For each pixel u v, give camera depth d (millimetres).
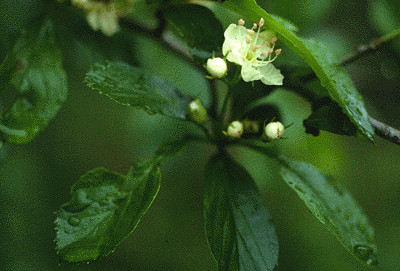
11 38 430
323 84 405
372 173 749
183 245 825
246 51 414
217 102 440
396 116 489
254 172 502
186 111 425
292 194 747
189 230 833
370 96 492
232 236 410
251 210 415
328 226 416
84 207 406
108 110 821
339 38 487
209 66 414
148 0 428
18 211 755
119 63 422
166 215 839
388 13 465
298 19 471
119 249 822
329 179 429
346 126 416
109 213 406
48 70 429
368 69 495
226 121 434
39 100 426
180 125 494
